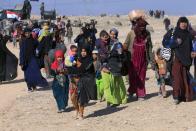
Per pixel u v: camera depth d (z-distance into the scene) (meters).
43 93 15.66
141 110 12.32
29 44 16.08
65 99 12.89
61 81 12.80
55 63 12.89
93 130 10.92
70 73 11.96
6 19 46.28
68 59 12.69
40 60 17.48
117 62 12.82
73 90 11.98
